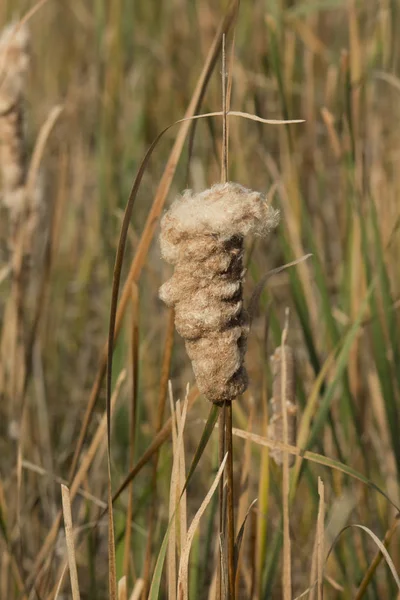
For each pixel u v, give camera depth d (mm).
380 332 2139
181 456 1806
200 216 1691
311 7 2785
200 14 3240
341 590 2039
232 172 2449
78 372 3037
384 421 2268
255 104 2373
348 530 2117
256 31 3152
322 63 3516
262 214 1700
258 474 2381
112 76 3240
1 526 2068
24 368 2201
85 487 2143
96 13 3281
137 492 2336
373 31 2752
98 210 3156
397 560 2197
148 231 1907
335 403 2375
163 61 3510
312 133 2910
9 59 2152
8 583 2131
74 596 1772
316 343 2309
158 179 3039
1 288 2961
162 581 2094
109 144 3139
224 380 1723
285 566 1885
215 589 1907
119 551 2010
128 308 2416
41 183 2193
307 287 2283
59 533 2102
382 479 2254
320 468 2229
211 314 1706
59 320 3092
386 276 2164
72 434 2701
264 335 2021
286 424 1909
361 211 2234
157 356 2861
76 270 3416
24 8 3900
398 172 2639
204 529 2283
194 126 1898
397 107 2916
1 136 2160
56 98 3955
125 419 2467
